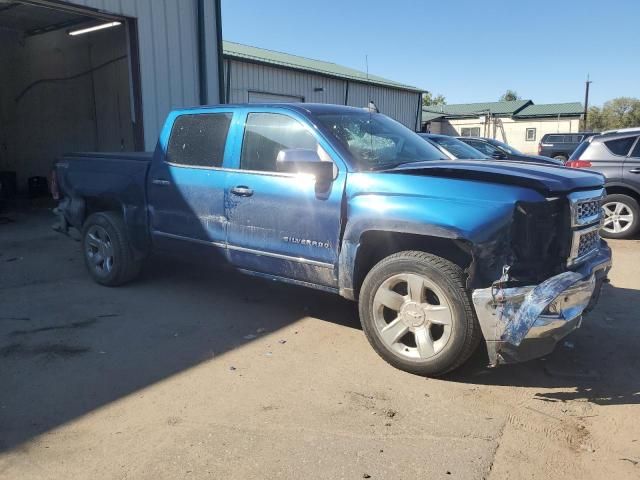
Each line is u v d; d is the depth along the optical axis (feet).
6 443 10.36
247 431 10.77
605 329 16.24
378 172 13.64
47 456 9.96
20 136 51.21
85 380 12.94
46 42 49.01
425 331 12.80
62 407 11.69
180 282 20.94
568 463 9.82
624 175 30.01
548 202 11.90
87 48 46.03
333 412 11.48
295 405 11.77
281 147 15.48
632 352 14.61
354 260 13.79
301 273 15.14
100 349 14.74
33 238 30.45
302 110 15.51
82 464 9.72
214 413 11.44
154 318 17.12
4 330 16.07
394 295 13.17
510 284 11.78
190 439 10.48
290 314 17.51
